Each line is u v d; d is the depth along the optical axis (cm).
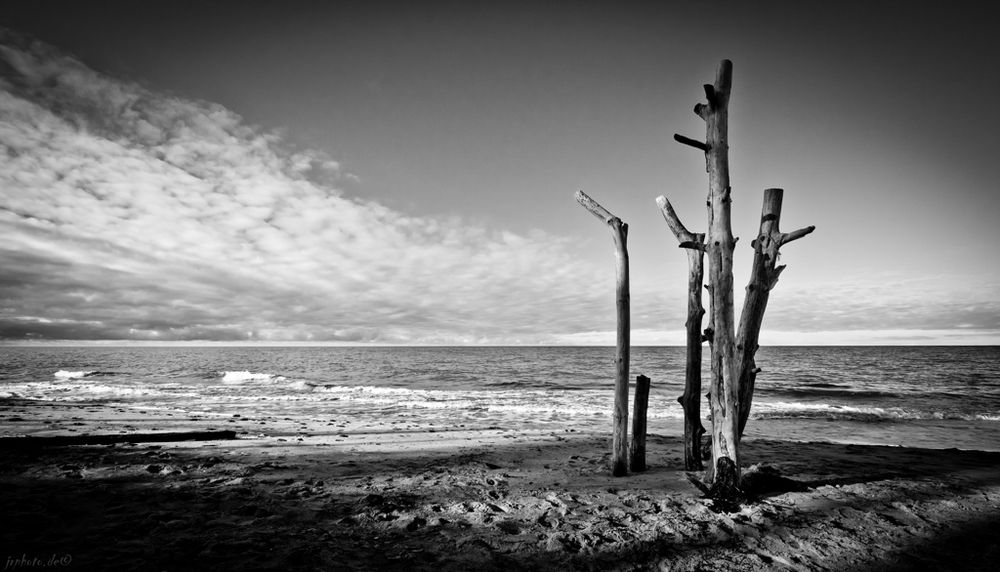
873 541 365
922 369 4244
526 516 408
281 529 364
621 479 534
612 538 358
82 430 856
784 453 750
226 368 4081
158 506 414
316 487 491
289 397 1836
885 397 2238
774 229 486
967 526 400
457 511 417
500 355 8344
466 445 801
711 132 457
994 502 465
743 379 484
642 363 5291
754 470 512
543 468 596
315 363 5212
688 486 498
